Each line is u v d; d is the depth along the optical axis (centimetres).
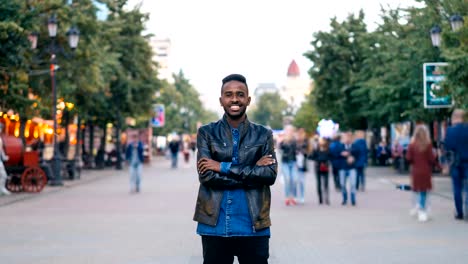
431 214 1452
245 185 466
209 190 470
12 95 2039
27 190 2100
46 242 1059
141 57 4069
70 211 1551
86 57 2605
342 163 1708
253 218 462
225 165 462
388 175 3192
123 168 4384
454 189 1353
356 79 4062
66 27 2472
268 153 477
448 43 1978
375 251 961
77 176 3034
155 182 2772
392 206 1662
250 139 476
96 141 5922
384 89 2945
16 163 2109
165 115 7769
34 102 2106
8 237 1116
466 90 1867
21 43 1864
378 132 4831
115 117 4131
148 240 1080
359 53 4397
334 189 2316
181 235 1139
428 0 2455
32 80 2553
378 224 1284
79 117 3562
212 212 465
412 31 2745
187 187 2445
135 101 4150
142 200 1859
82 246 1018
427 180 1322
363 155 2192
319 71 4559
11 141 2086
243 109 474
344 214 1477
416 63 2652
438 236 1109
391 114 3097
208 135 478
